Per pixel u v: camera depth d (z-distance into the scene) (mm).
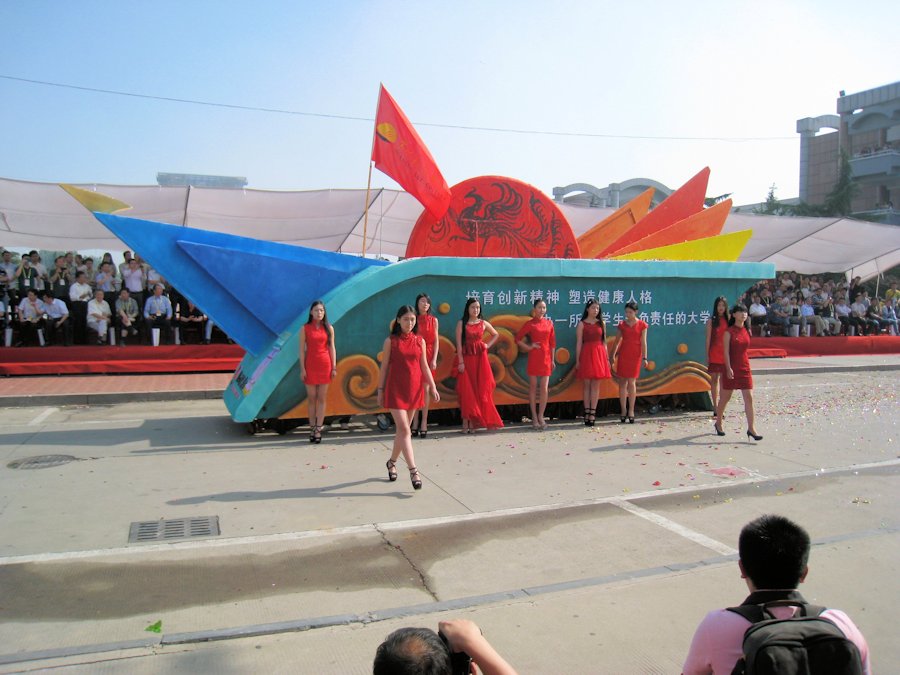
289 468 7480
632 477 7277
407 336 6879
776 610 2199
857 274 29188
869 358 20453
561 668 3602
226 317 9289
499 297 10008
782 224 22031
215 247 8977
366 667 3578
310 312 8641
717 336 10000
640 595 4465
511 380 10078
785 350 20906
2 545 5137
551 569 4875
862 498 6605
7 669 3477
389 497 6492
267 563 4906
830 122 64812
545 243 11328
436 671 1812
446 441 9000
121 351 14789
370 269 9344
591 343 9984
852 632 2160
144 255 8805
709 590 4535
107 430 9344
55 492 6457
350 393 9242
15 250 20359
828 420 10641
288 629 3949
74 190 8625
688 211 12984
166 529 5535
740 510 6215
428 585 4590
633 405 10367
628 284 10766
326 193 17484
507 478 7207
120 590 4430
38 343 14789
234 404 9281
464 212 10883
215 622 4016
